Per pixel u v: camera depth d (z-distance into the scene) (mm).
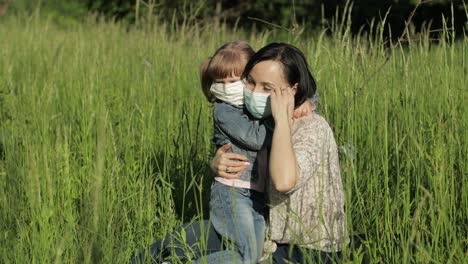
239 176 4004
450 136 4469
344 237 3725
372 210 4402
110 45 9586
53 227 4258
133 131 5738
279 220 3924
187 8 12008
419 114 5031
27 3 20281
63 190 4777
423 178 4445
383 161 4410
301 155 3758
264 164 3982
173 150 5691
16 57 9312
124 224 4453
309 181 3871
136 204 4699
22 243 4207
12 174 4738
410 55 5480
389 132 5012
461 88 5062
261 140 3930
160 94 6574
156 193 5086
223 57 3998
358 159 5016
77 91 7375
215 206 4027
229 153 4008
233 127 3975
